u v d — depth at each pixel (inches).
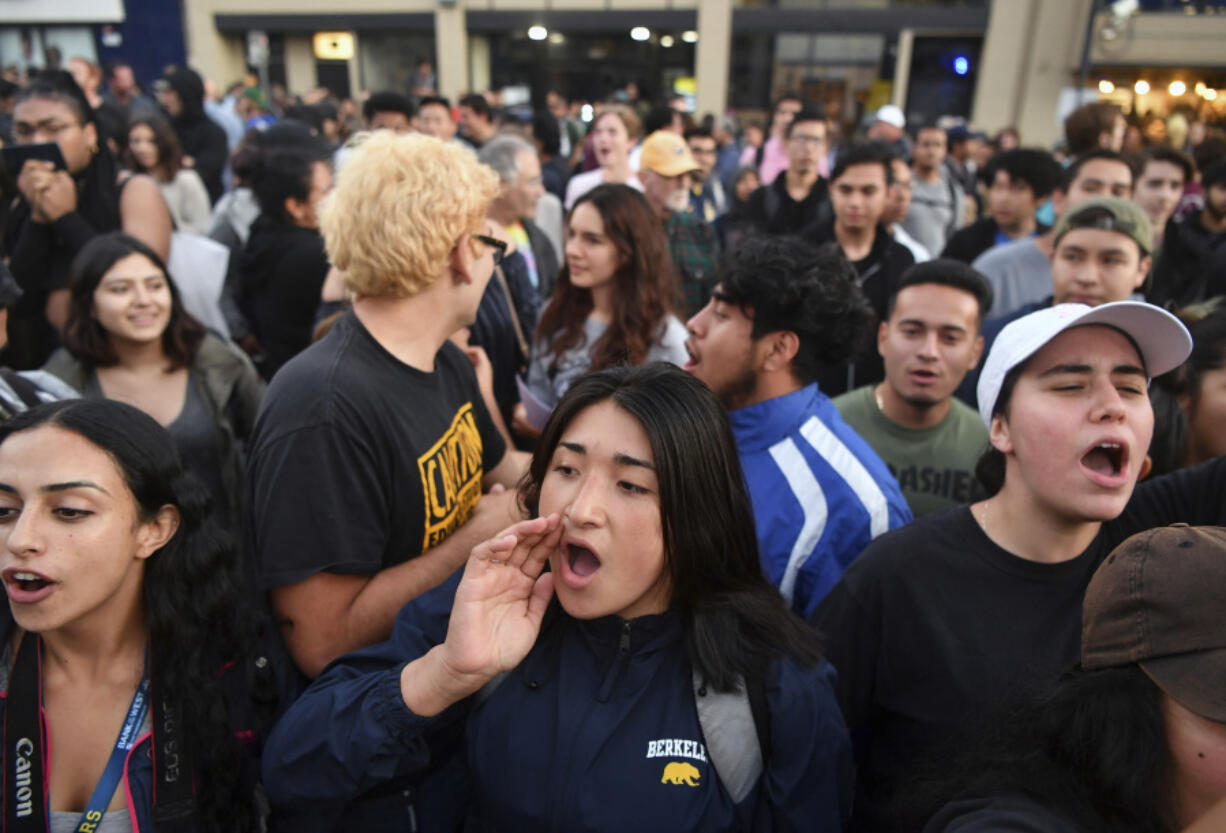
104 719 47.0
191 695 47.5
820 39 593.9
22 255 109.0
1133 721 30.6
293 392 51.1
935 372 77.5
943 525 54.4
